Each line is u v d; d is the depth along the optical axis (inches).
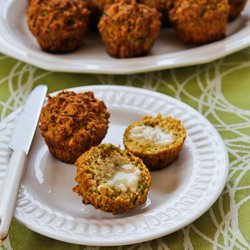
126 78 27.8
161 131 21.9
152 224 17.9
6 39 29.0
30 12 29.0
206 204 18.4
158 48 29.7
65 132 21.0
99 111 22.1
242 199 19.9
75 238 17.3
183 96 26.5
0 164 20.4
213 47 27.8
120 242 17.1
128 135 21.8
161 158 20.7
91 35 31.1
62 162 21.6
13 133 21.2
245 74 27.7
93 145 21.5
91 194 18.5
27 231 18.8
